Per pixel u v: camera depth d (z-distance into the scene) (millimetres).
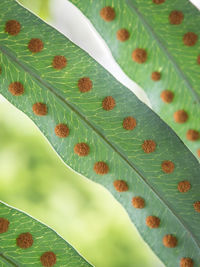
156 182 144
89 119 144
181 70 142
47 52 143
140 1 142
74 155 144
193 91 141
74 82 144
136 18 142
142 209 144
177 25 142
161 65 142
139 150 144
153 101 143
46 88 143
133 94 145
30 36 143
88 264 139
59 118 144
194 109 141
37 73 143
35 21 143
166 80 142
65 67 143
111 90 144
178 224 143
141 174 144
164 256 143
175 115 142
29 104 143
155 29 142
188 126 142
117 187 145
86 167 145
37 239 138
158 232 144
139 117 144
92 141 144
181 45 141
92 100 144
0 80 143
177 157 144
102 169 144
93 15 143
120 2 142
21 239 137
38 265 137
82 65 144
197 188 143
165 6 142
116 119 144
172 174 144
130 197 145
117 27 143
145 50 142
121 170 145
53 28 144
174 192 143
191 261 142
